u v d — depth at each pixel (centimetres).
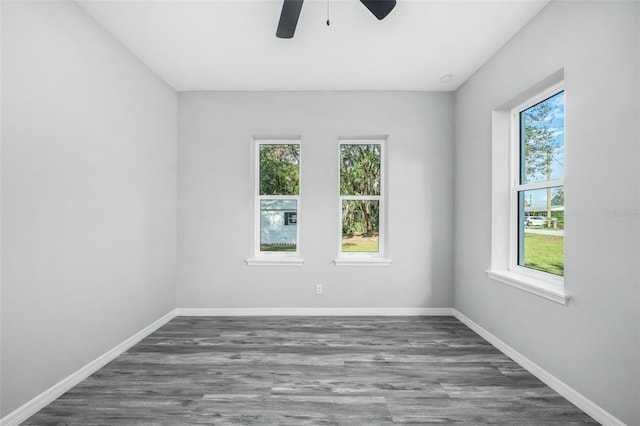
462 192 312
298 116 333
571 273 176
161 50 251
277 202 352
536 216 232
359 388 192
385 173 346
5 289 153
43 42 171
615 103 150
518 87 225
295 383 197
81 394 184
